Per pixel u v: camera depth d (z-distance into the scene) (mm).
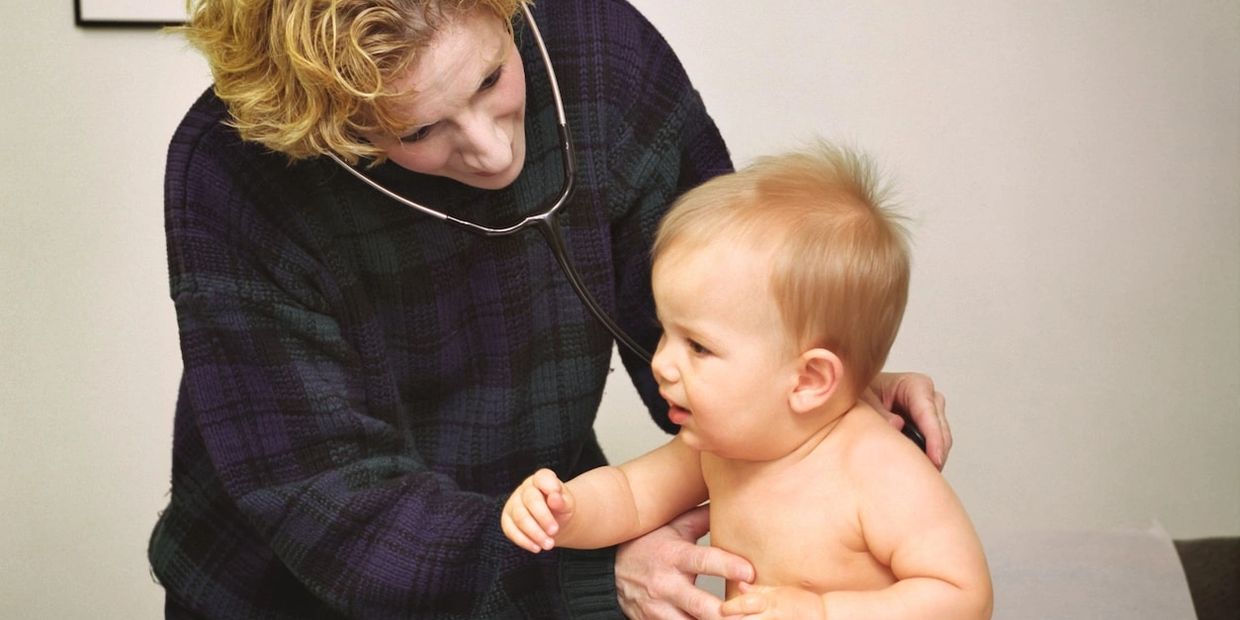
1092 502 2496
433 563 1111
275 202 1154
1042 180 2359
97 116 2088
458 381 1267
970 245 2361
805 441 1089
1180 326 2451
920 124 2307
